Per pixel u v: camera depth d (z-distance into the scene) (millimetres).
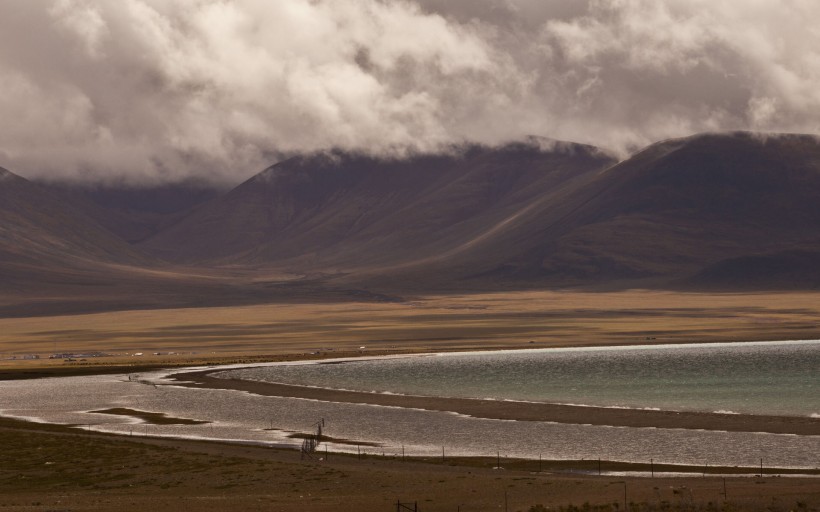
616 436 141875
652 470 112938
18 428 162000
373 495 92875
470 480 101438
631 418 161625
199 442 140875
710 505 81812
